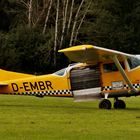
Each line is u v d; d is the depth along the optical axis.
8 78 57.19
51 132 33.47
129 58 52.62
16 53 121.12
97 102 63.25
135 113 46.97
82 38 132.38
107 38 129.00
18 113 45.56
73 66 54.78
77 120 40.47
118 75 52.66
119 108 53.53
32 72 121.50
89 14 135.62
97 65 53.50
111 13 135.75
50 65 122.50
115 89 52.78
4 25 144.38
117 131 34.34
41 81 55.94
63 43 126.25
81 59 52.41
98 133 33.28
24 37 123.50
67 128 35.47
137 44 129.38
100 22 130.88
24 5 140.12
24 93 56.62
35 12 137.88
